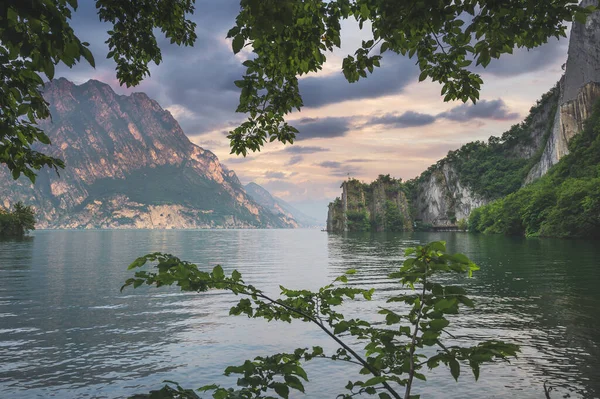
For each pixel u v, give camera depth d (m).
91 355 12.28
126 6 5.63
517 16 4.51
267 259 53.16
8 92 4.20
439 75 5.70
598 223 81.88
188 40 7.35
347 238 145.00
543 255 46.03
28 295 23.58
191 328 15.55
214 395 3.62
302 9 4.81
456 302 3.47
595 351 11.56
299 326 15.62
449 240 96.81
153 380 10.23
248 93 6.14
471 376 9.83
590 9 4.42
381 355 4.04
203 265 43.38
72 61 3.21
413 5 4.09
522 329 14.06
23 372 10.84
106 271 36.72
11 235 126.31
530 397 8.60
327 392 9.13
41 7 2.85
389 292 23.09
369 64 5.46
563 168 131.50
